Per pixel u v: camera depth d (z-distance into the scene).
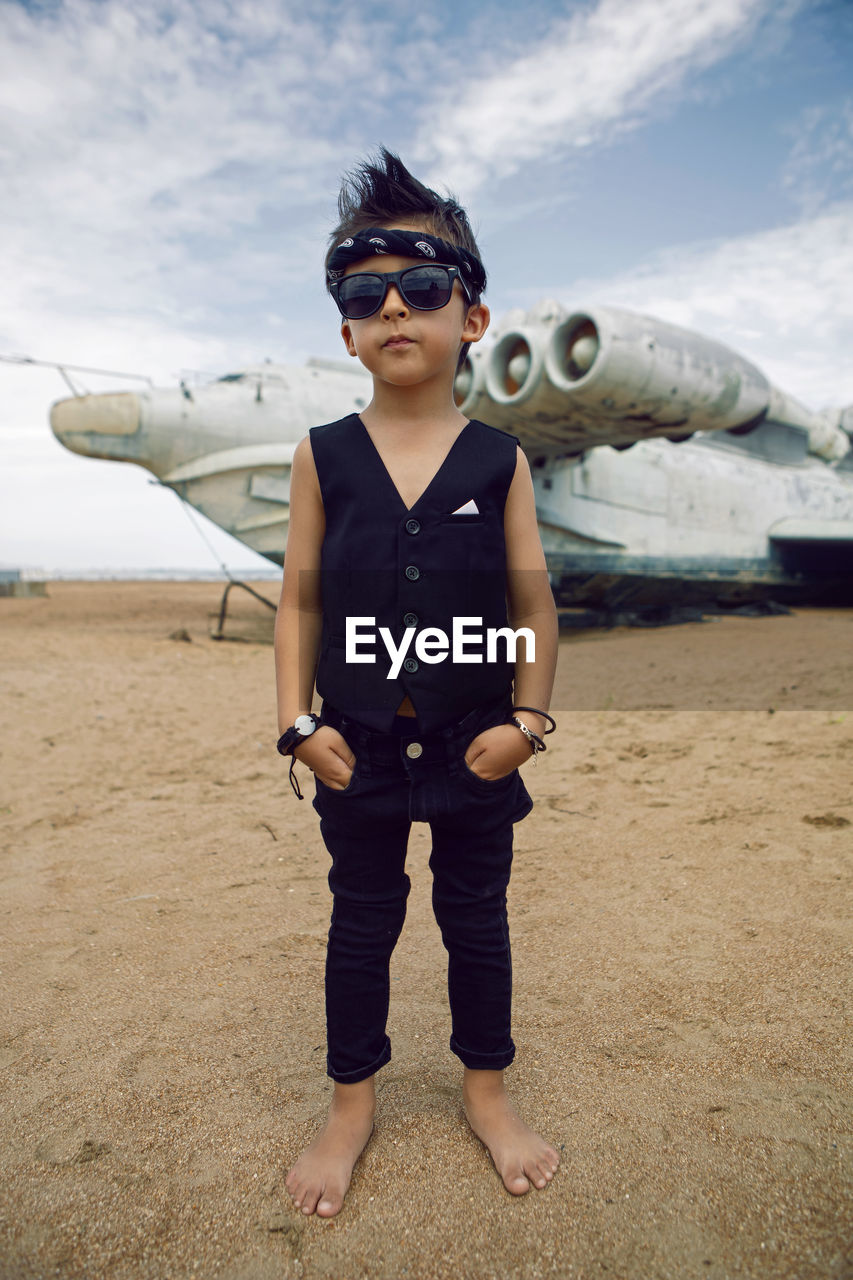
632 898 2.42
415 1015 1.81
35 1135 1.42
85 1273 1.11
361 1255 1.13
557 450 13.91
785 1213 1.17
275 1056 1.67
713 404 11.89
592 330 11.10
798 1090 1.45
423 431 1.32
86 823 3.52
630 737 5.04
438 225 1.33
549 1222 1.18
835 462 25.58
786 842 2.81
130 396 12.58
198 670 9.03
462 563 1.24
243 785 4.20
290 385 13.55
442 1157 1.33
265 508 13.26
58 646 10.40
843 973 1.86
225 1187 1.28
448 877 1.35
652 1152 1.32
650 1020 1.73
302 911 2.46
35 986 2.00
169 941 2.26
